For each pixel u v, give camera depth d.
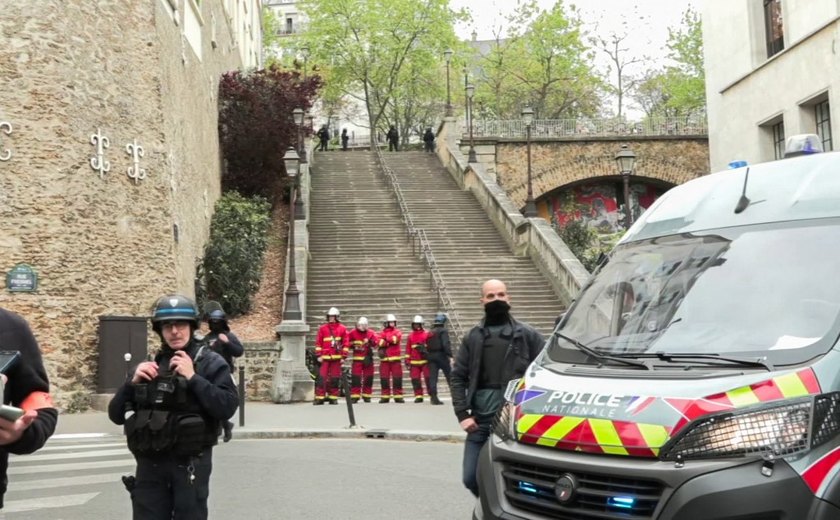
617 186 45.53
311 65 53.12
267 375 19.69
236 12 40.75
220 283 23.92
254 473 9.86
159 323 4.84
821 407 3.78
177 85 22.23
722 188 5.46
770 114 23.08
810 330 4.18
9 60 16.75
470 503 8.11
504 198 31.81
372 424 14.69
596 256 35.56
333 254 28.42
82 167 17.58
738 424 3.78
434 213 32.62
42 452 11.52
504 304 6.64
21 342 3.12
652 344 4.60
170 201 19.94
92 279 17.64
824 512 3.57
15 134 16.67
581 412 4.22
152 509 4.73
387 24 51.69
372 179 37.25
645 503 3.84
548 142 42.69
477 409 6.48
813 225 4.76
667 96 62.06
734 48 25.00
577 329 5.16
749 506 3.60
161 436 4.64
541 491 4.23
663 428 3.89
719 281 4.77
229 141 32.19
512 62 56.53
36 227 16.75
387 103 59.97
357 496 8.45
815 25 20.95
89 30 18.02
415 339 19.17
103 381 17.28
